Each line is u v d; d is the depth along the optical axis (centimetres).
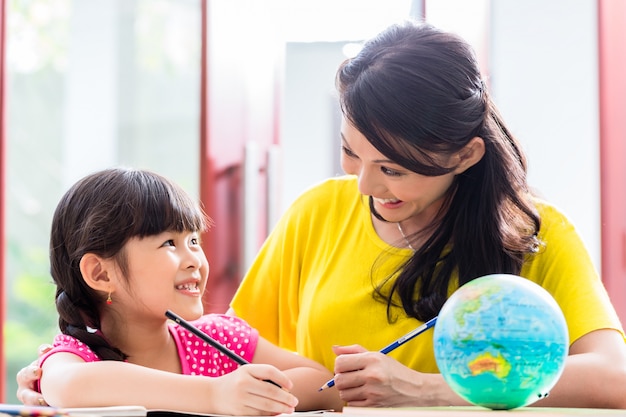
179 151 293
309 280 184
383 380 146
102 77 303
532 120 260
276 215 285
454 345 122
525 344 120
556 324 122
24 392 149
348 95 152
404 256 173
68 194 164
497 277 125
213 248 286
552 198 258
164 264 156
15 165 309
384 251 175
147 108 297
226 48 290
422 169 151
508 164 164
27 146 308
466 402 147
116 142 300
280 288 188
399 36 157
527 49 262
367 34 274
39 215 307
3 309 308
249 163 286
